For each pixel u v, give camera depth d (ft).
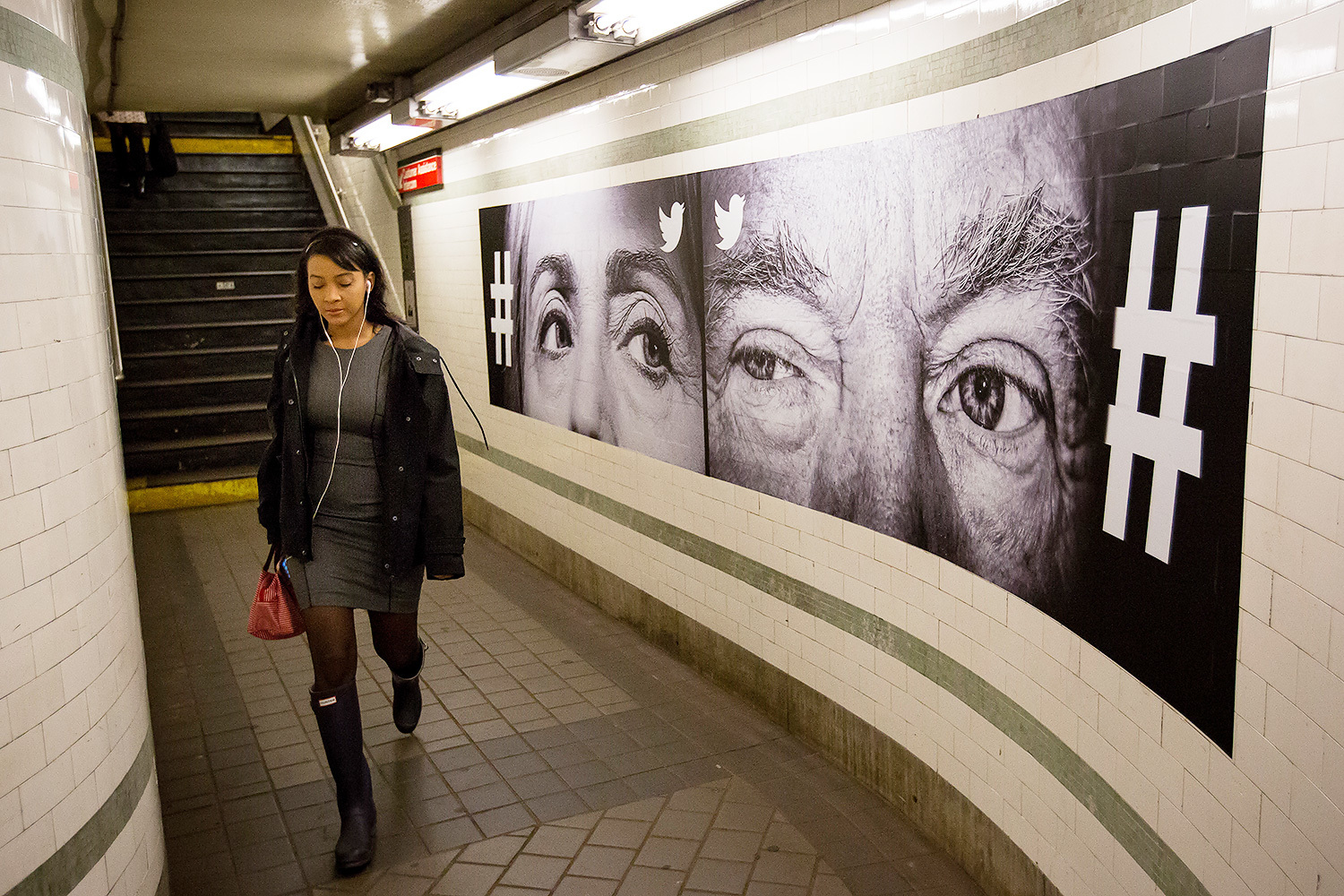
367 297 11.50
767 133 13.23
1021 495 9.48
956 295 10.25
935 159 10.37
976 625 10.39
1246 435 6.56
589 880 10.90
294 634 11.64
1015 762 9.86
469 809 12.41
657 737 14.29
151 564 23.86
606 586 19.51
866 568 12.27
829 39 11.91
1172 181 7.30
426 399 11.50
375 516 11.50
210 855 11.60
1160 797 7.61
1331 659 5.72
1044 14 8.79
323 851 11.64
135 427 30.35
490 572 22.53
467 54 18.07
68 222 7.69
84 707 7.56
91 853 7.61
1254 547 6.50
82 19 16.40
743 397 14.44
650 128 16.07
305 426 11.34
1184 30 7.14
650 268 16.49
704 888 10.69
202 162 37.27
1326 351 5.79
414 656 13.53
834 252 12.18
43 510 7.16
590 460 19.49
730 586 15.35
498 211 22.50
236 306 34.14
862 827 11.82
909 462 11.29
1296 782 6.03
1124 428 7.95
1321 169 5.83
